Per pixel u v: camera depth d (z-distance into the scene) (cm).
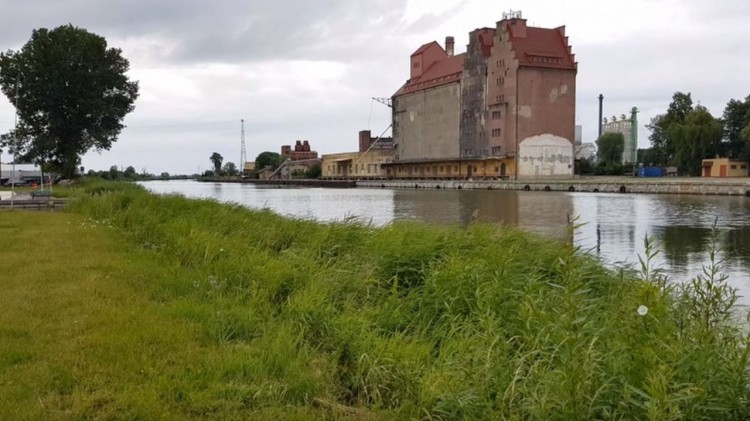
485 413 507
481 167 10712
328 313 806
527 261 1127
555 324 620
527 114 9862
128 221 1908
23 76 5706
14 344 656
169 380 579
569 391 466
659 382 450
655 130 13050
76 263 1153
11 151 5972
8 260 1190
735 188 5859
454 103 11538
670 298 793
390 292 974
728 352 558
